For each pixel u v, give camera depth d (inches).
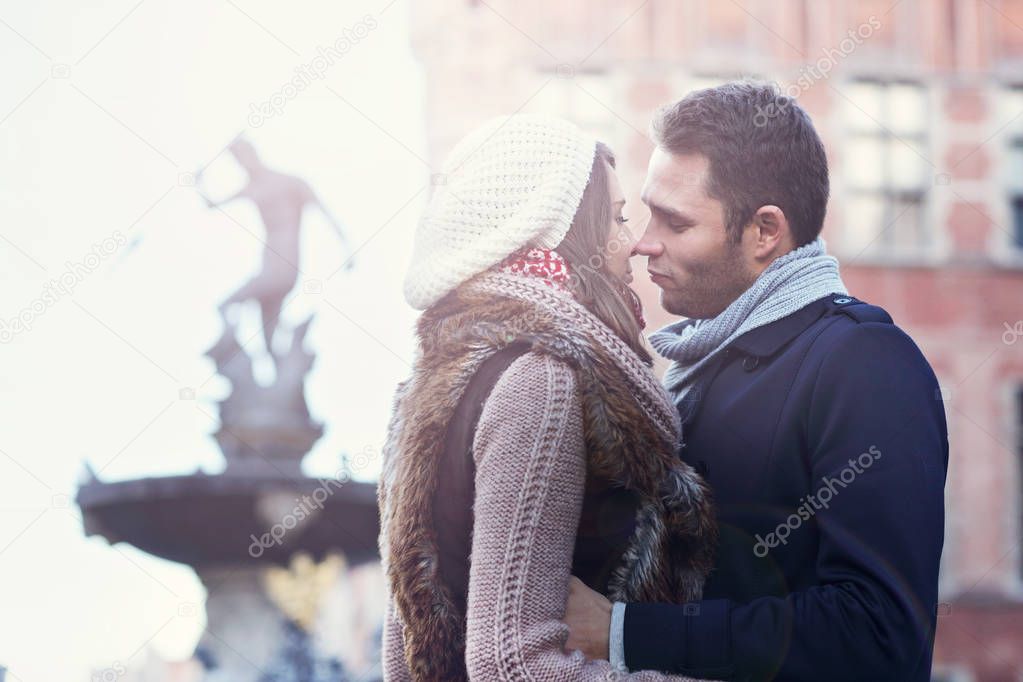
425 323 124.3
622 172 826.2
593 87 831.1
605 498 116.0
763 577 122.4
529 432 111.3
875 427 118.3
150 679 454.9
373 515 474.6
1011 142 917.8
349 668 476.4
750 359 131.7
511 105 810.8
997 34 925.8
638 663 112.6
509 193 121.3
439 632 113.3
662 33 846.5
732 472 127.1
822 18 896.9
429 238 124.6
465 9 811.4
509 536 110.0
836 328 126.3
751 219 135.4
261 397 475.2
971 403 868.6
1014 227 908.0
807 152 135.8
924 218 901.2
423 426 116.5
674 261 137.6
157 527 451.8
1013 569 841.5
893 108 912.9
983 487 855.7
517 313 118.0
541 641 108.4
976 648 818.2
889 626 111.3
